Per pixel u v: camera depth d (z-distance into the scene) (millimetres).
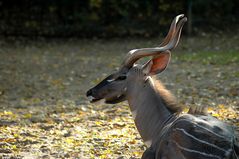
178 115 7309
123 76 7734
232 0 31375
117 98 7797
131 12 30781
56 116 13297
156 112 7539
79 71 20719
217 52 23750
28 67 21922
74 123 12406
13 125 12461
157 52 7453
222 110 12742
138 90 7684
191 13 30609
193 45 26250
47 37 29578
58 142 10688
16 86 18531
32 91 17656
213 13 31203
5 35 29625
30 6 30969
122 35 29734
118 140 10617
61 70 21125
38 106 15156
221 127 6746
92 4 30641
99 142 10516
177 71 19109
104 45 27500
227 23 30719
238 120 11648
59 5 30766
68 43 28312
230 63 20469
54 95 16781
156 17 30656
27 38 29297
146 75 7621
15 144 10609
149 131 7559
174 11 30578
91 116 13000
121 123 11992
